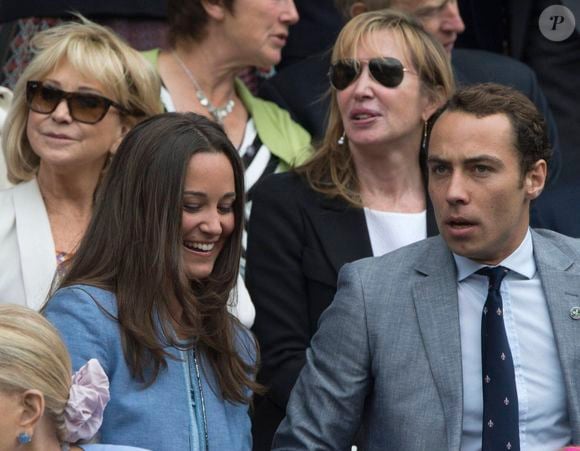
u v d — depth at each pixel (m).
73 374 15.54
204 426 16.33
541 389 16.72
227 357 16.89
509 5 26.97
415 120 21.08
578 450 15.89
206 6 23.16
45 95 19.56
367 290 17.28
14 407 14.38
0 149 20.95
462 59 24.73
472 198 16.50
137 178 16.42
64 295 16.23
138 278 16.22
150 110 20.22
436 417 16.58
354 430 17.34
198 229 16.50
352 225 20.70
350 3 24.14
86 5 24.23
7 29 24.50
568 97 26.47
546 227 22.41
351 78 20.92
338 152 21.25
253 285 20.69
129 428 15.84
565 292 17.02
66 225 19.50
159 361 16.09
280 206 20.84
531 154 16.75
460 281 17.14
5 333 14.55
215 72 23.45
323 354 17.42
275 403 20.12
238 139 23.30
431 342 16.81
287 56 26.67
